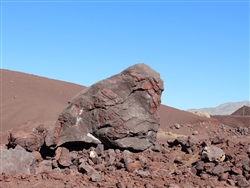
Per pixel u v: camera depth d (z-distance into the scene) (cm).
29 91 3072
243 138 1380
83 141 1141
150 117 1202
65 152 1087
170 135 1867
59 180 845
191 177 911
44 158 1137
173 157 1088
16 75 3528
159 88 1226
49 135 1121
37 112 2466
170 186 798
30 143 1141
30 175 866
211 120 3312
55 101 2991
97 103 1138
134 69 1199
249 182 882
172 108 3712
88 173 927
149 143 1204
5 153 905
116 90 1164
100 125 1133
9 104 2570
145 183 840
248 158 966
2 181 816
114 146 1155
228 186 869
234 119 3875
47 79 3838
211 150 983
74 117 1135
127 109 1162
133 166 980
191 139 1128
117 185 804
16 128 1970
